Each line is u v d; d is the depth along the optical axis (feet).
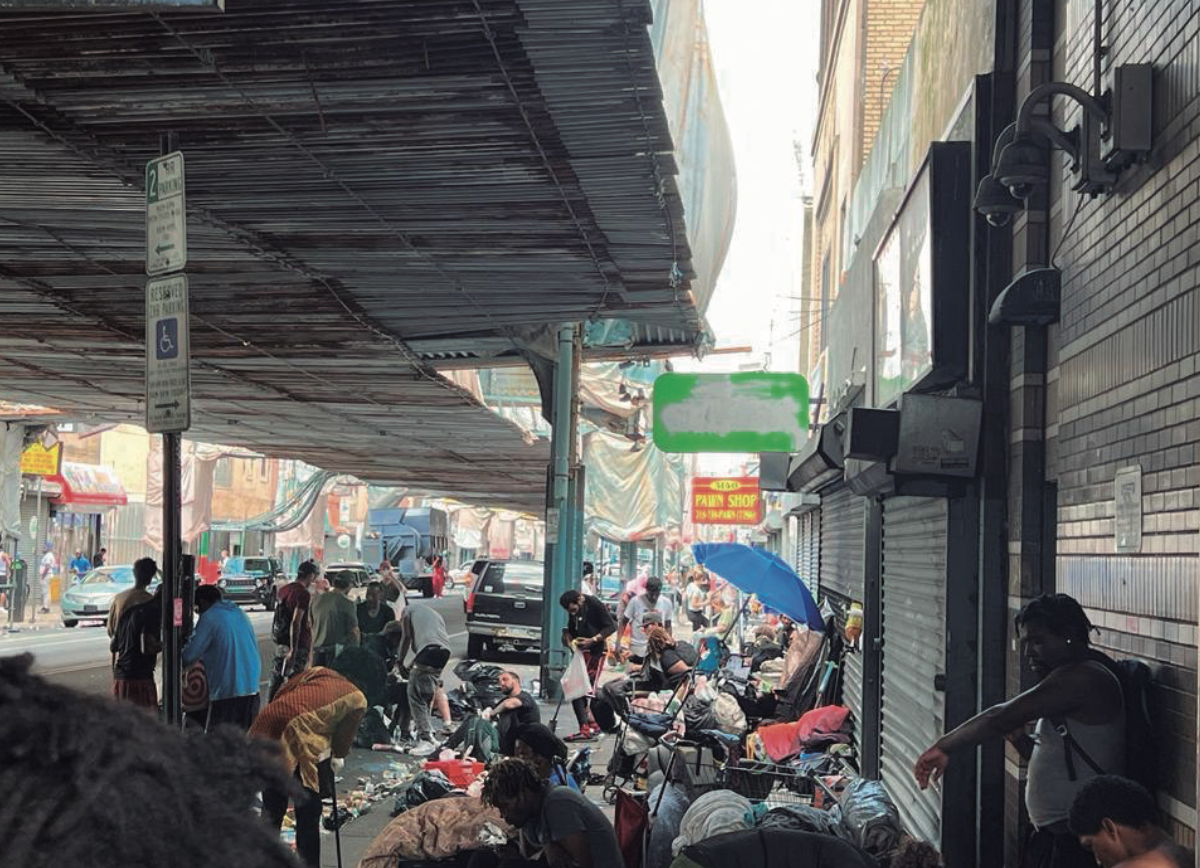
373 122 23.06
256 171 25.89
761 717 41.63
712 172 34.73
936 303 25.57
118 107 22.59
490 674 48.44
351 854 29.12
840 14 83.35
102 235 31.40
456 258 32.48
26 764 2.41
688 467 202.59
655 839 23.53
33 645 94.58
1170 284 15.81
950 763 24.16
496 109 22.30
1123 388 17.76
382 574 68.59
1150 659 16.12
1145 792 12.72
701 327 42.01
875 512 37.09
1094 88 19.27
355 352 47.34
